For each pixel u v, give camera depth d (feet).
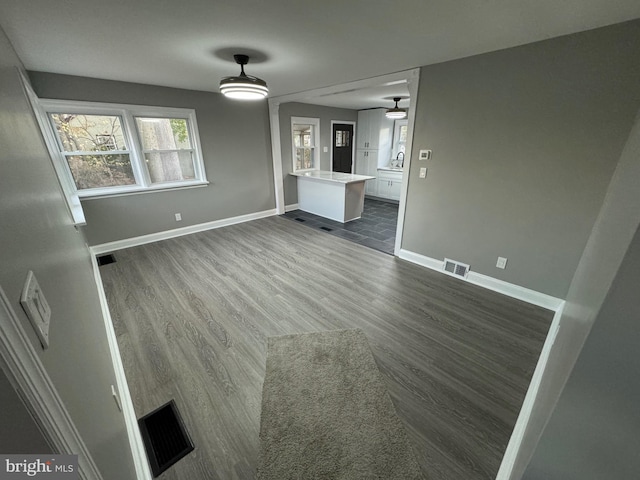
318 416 4.94
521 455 3.26
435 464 4.22
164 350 6.49
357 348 6.57
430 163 9.84
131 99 11.51
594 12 5.33
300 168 20.38
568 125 6.83
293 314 7.87
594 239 4.88
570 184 7.11
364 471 4.12
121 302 8.41
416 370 5.94
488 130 8.19
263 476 4.08
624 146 6.03
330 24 6.04
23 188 2.29
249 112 15.58
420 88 9.44
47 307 2.00
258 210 17.60
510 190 8.18
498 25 6.02
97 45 7.18
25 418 1.37
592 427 1.75
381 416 4.94
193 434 4.66
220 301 8.49
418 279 9.95
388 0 5.03
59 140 10.57
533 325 7.40
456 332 7.15
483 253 9.25
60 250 3.46
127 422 4.42
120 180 12.34
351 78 11.07
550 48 6.70
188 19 5.79
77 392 2.23
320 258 11.71
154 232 13.60
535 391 5.08
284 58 8.43
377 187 23.73
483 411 5.05
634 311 1.42
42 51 7.40
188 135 13.84
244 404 5.18
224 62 8.81
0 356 1.22
